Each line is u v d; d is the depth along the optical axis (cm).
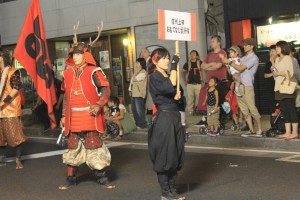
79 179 787
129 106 1717
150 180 764
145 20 1625
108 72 1783
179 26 733
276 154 934
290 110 988
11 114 881
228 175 774
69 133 704
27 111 1844
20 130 892
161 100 612
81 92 689
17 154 903
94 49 1816
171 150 605
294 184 698
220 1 1592
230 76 1151
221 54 1107
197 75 1433
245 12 1435
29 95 1922
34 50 848
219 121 1119
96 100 697
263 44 1418
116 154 1016
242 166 836
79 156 713
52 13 1853
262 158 898
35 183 780
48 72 852
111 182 758
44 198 686
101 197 676
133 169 852
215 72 1145
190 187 706
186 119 1385
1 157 927
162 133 605
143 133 1208
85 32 1772
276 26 1393
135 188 718
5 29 2011
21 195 710
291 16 1366
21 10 1956
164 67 616
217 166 848
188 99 1470
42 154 1055
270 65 1097
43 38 854
